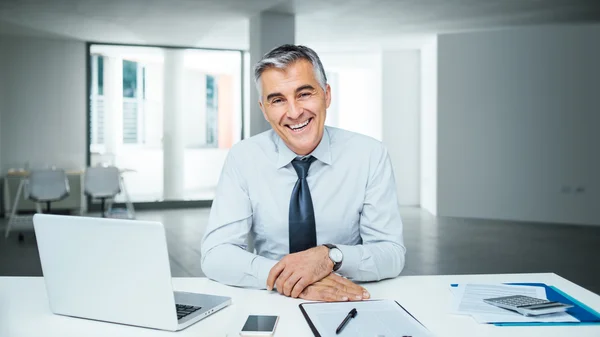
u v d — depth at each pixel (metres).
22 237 6.65
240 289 1.71
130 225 1.31
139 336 1.33
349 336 1.26
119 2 6.68
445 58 8.46
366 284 1.76
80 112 9.29
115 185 7.86
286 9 7.00
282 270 1.64
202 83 10.15
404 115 9.99
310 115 1.73
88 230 1.37
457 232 7.21
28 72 9.01
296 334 1.31
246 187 1.97
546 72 7.96
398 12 7.14
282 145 1.93
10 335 1.33
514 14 7.21
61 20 7.70
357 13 7.21
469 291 1.64
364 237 2.02
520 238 6.79
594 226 7.79
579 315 1.42
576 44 7.82
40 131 9.10
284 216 1.95
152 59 9.80
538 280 1.79
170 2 6.68
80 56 9.27
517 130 8.15
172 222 8.09
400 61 9.97
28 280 1.84
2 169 8.91
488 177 8.34
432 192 8.95
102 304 1.41
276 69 1.67
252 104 7.30
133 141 9.73
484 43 8.25
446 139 8.51
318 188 1.96
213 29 8.30
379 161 2.00
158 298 1.34
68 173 8.72
